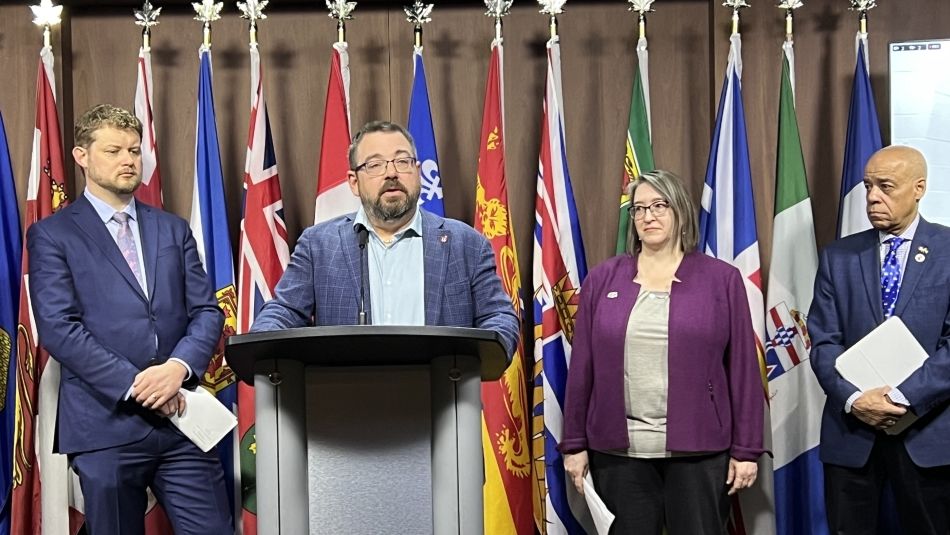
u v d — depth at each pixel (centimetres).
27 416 351
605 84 410
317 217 368
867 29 395
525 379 384
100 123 300
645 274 323
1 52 399
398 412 187
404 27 410
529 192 407
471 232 248
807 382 363
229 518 302
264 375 185
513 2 410
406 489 186
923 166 319
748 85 398
